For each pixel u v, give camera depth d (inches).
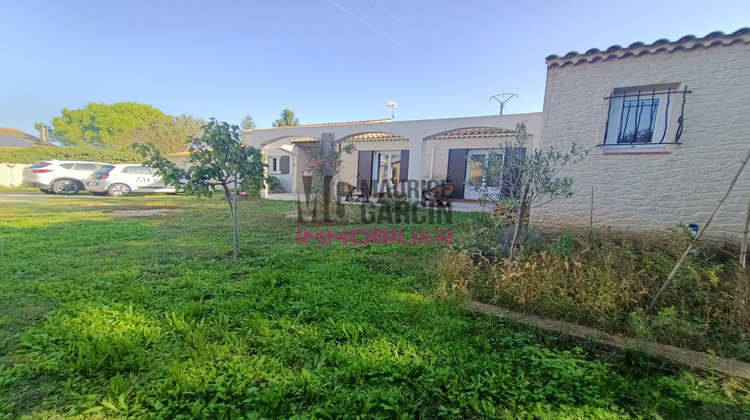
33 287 128.4
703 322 103.0
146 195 577.9
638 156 192.1
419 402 69.1
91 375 74.7
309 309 112.7
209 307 112.3
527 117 332.5
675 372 82.6
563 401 70.3
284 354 85.4
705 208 179.8
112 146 1491.1
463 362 83.8
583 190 205.9
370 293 131.0
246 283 139.1
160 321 101.3
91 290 126.5
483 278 137.4
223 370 77.6
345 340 94.4
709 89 175.9
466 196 528.1
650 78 187.3
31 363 78.2
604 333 99.3
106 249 195.0
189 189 168.4
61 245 203.8
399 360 83.0
